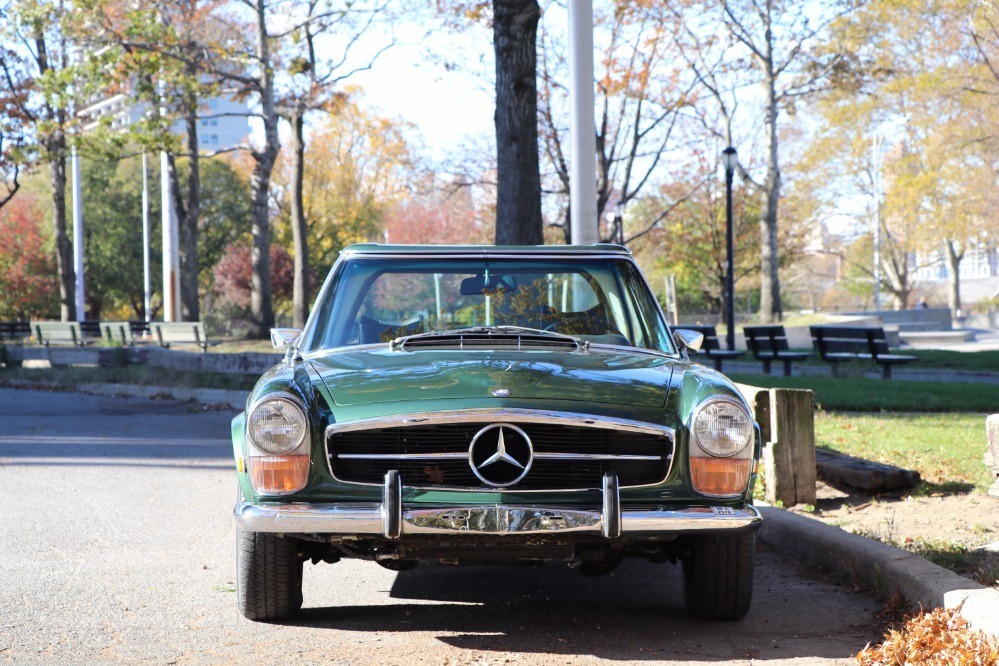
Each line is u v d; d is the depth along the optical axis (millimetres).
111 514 7656
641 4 32594
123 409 15648
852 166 60938
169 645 4516
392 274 5719
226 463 10297
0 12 30922
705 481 4422
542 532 4242
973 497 7445
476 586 5715
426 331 5551
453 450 4383
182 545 6629
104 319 78562
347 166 66875
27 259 63594
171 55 31719
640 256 58031
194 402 16734
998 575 5090
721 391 4555
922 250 58875
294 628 4801
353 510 4258
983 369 21359
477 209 51281
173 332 28453
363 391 4523
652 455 4441
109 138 32688
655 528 4285
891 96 49219
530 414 4340
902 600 5039
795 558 6359
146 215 49406
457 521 4223
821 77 40719
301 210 35469
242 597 4801
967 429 10766
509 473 4383
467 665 4227
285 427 4383
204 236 67875
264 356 18000
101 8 30547
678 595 5543
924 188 51469
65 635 4652
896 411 13086
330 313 5602
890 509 7262
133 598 5320
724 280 55406
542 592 5586
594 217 11094
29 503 8055
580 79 11016
